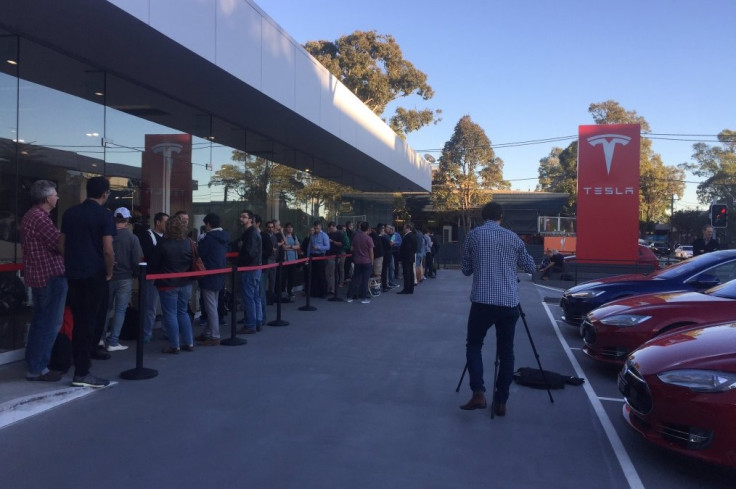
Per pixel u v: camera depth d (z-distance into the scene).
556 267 21.41
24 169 7.26
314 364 7.19
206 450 4.43
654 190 51.12
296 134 13.24
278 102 10.17
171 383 6.20
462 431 4.96
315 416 5.25
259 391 5.98
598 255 16.03
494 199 41.25
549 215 41.00
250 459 4.28
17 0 5.98
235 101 10.25
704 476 4.14
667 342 4.82
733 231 45.03
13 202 7.07
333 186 18.86
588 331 7.06
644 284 8.52
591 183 16.05
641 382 4.43
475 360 5.48
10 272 6.75
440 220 43.31
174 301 7.48
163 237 8.49
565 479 4.06
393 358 7.59
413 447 4.58
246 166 12.98
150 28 6.73
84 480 3.90
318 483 3.90
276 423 5.05
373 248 13.78
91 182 5.79
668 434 4.16
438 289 16.59
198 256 8.09
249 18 9.03
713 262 8.45
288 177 15.19
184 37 7.31
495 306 5.23
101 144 8.61
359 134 15.08
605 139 15.95
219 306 9.74
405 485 3.91
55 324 5.83
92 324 5.82
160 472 4.04
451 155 41.25
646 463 4.36
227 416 5.20
